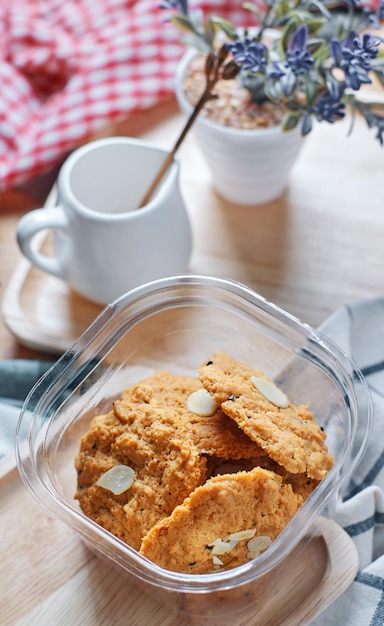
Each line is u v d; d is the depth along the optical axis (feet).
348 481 1.69
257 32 1.87
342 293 1.86
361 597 1.56
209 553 1.43
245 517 1.44
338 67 1.65
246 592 1.47
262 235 1.94
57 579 1.55
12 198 2.08
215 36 1.77
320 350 1.57
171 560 1.43
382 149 2.03
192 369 1.68
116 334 1.60
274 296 1.87
